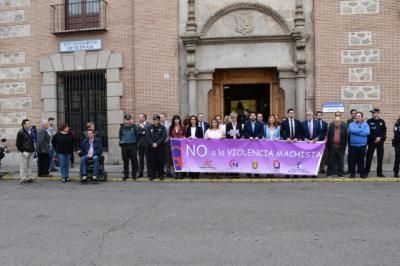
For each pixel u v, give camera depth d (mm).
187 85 15242
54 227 7035
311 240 6051
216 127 12594
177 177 12508
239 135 12688
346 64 14352
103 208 8414
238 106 15711
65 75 16422
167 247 5836
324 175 12508
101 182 12180
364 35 14266
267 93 15523
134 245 5953
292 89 14797
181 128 12750
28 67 16391
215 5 15016
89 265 5207
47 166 13633
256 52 14906
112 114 15680
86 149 12320
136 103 15383
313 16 14555
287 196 9336
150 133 12188
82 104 16328
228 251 5625
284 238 6164
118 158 15680
